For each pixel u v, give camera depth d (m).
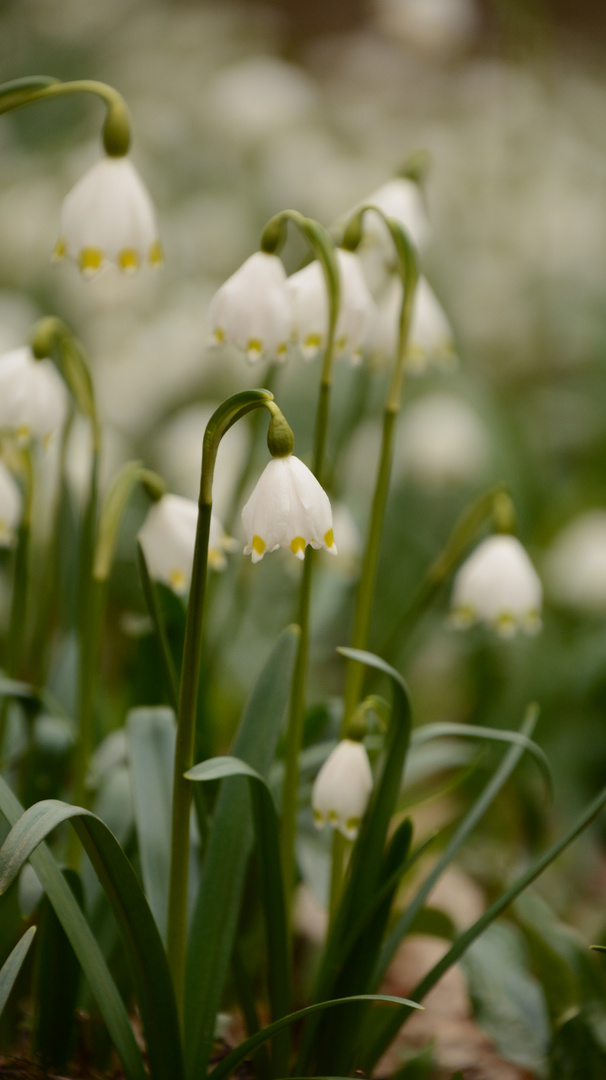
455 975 0.87
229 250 1.41
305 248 1.44
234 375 1.27
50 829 0.71
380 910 0.77
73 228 0.77
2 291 1.42
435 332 0.83
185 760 0.73
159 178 1.44
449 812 0.96
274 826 0.76
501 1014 0.80
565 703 1.02
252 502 0.73
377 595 1.18
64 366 0.80
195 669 0.73
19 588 0.81
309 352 0.78
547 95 1.42
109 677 1.05
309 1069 0.78
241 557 0.88
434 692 1.14
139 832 0.78
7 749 0.85
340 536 0.88
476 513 0.83
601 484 1.23
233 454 1.01
